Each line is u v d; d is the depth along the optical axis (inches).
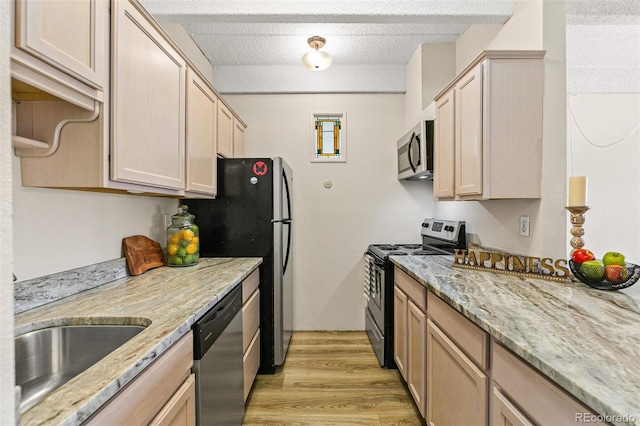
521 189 63.0
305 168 122.2
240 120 111.3
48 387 38.7
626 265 52.1
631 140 81.7
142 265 67.3
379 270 94.8
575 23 68.6
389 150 122.3
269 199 88.7
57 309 43.9
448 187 78.2
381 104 122.5
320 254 122.3
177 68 62.4
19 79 31.3
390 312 90.7
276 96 122.1
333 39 102.0
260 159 88.9
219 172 88.7
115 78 43.3
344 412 72.4
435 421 58.9
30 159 42.8
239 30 96.3
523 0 67.9
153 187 56.5
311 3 71.2
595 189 80.8
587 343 32.3
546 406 30.1
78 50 37.0
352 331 121.7
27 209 44.3
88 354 40.6
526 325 37.1
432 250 103.8
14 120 41.5
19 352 37.9
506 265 64.8
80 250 54.1
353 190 122.3
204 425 45.3
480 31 87.7
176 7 70.5
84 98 39.6
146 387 31.5
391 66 120.6
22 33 29.9
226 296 57.2
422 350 64.8
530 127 62.7
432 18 72.6
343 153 122.5
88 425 23.9
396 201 122.3
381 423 68.7
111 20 42.8
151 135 53.1
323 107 122.3
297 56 113.4
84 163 42.5
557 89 62.7
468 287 54.4
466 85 68.7
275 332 89.3
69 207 51.8
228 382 56.5
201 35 99.0
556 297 48.2
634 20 67.6
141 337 34.3
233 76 119.7
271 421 69.4
